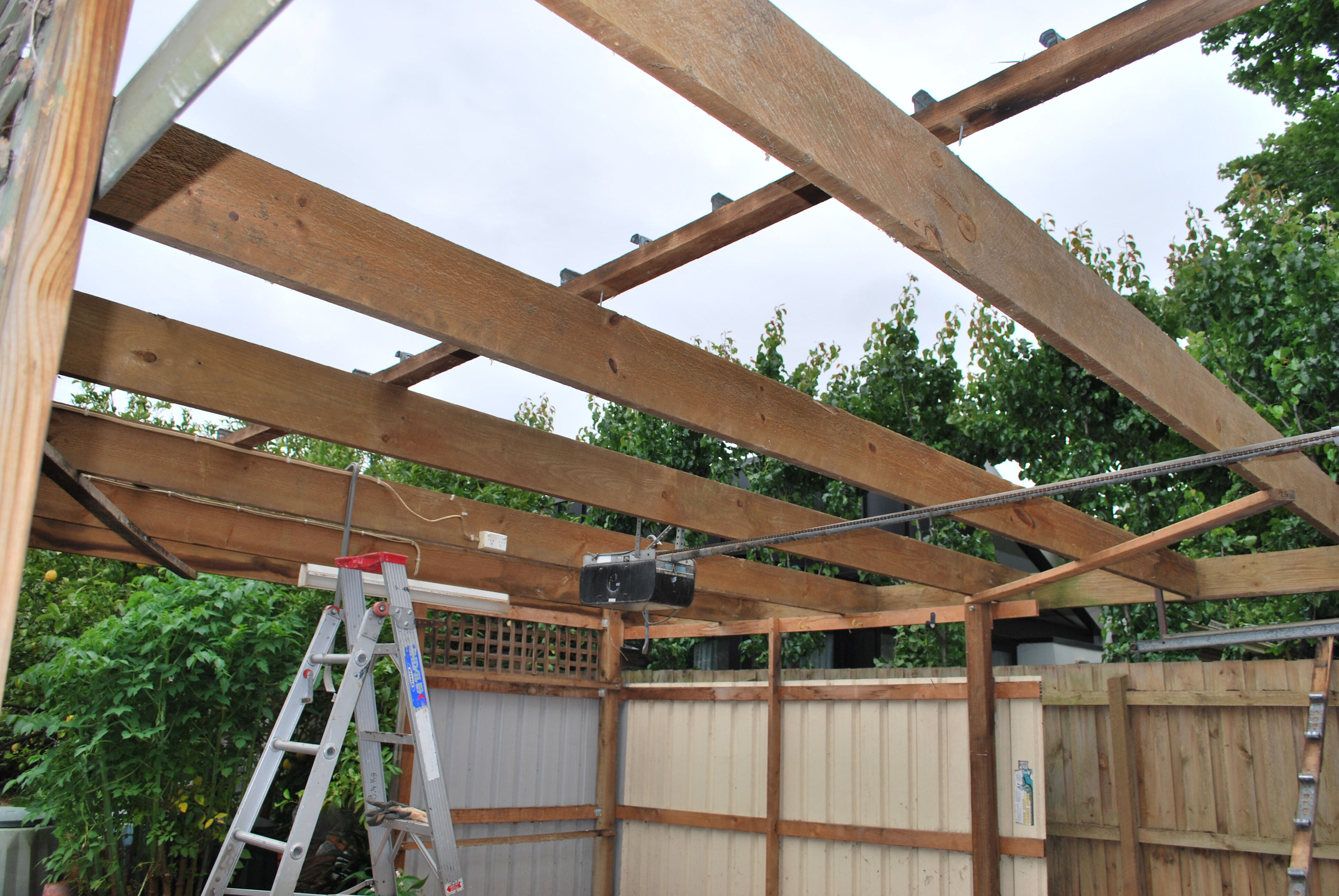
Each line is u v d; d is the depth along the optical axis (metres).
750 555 7.23
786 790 5.82
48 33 0.93
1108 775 5.11
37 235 0.85
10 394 0.82
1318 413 5.79
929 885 5.19
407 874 5.29
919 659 6.86
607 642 6.57
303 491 3.77
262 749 5.38
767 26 1.46
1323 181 12.43
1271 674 4.64
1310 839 3.86
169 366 2.82
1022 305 2.01
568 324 2.71
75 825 4.79
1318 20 11.85
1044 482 6.86
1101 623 6.73
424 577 4.66
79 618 5.71
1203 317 6.52
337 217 2.30
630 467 3.88
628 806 6.41
